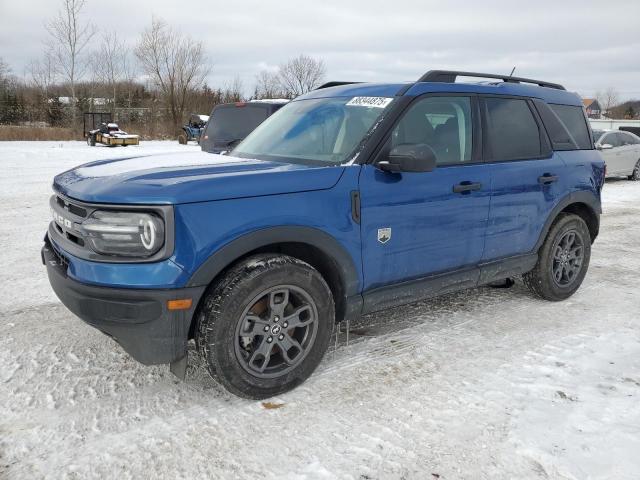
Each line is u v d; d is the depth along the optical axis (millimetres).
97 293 2600
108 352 3494
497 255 4043
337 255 3090
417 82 3662
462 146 3777
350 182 3127
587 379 3234
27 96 47844
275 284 2852
